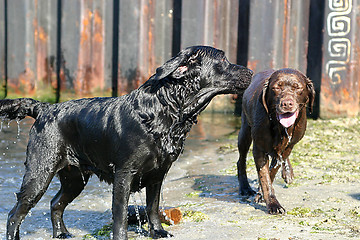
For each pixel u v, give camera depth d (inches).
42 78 553.6
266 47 491.5
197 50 181.9
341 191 252.2
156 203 195.8
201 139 418.6
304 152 350.3
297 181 275.6
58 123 195.0
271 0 486.0
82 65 526.6
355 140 387.9
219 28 511.8
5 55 560.7
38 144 194.9
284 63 493.7
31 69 546.0
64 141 195.2
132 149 177.0
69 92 536.1
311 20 490.0
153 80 181.2
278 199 241.1
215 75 182.7
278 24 487.8
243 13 508.7
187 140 414.6
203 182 289.4
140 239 194.5
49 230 220.8
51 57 551.8
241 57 516.1
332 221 204.5
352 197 241.0
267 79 216.2
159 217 198.4
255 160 230.2
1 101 201.8
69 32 528.1
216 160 346.9
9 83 549.6
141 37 509.7
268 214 219.9
